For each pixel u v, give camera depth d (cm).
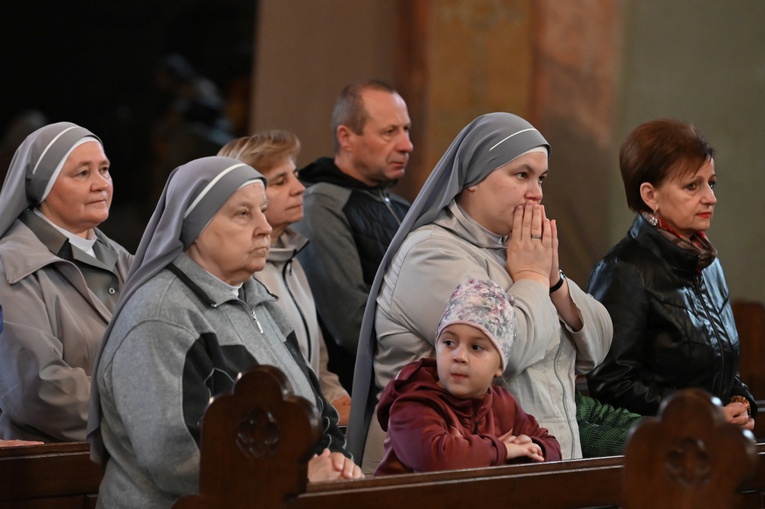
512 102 2409
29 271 1119
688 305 1133
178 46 3912
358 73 2377
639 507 730
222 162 952
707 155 1141
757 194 2502
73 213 1162
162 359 878
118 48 4056
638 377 1130
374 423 1059
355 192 1412
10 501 983
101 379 909
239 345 928
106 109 4078
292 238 1306
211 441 776
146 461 863
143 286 919
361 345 1064
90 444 931
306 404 763
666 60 2478
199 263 942
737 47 2497
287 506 761
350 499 775
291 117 2391
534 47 2409
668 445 723
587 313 1041
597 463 873
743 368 1568
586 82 2438
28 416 1084
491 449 884
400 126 1430
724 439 704
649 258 1138
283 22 2388
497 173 1029
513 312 937
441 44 2369
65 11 4056
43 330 1098
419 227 1052
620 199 2456
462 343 910
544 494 848
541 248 1024
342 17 2380
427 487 800
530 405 996
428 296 997
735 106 2495
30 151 1168
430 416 902
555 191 2433
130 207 3659
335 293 1356
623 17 2452
